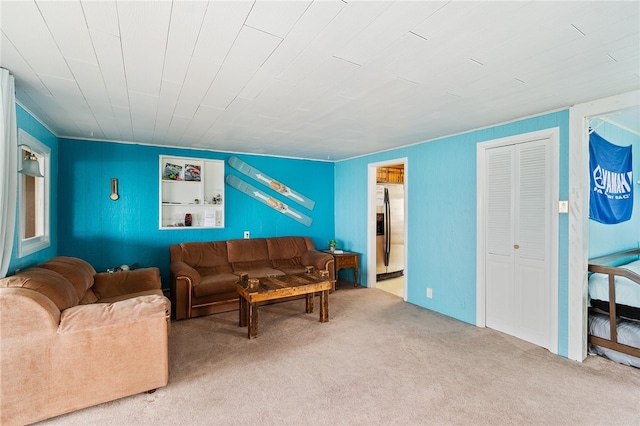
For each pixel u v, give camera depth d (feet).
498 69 6.57
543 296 9.61
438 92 7.87
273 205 17.43
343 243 18.84
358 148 15.25
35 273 7.15
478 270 11.32
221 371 8.09
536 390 7.30
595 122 10.28
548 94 7.97
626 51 5.76
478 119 10.19
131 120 10.52
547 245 9.50
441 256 12.74
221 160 15.98
